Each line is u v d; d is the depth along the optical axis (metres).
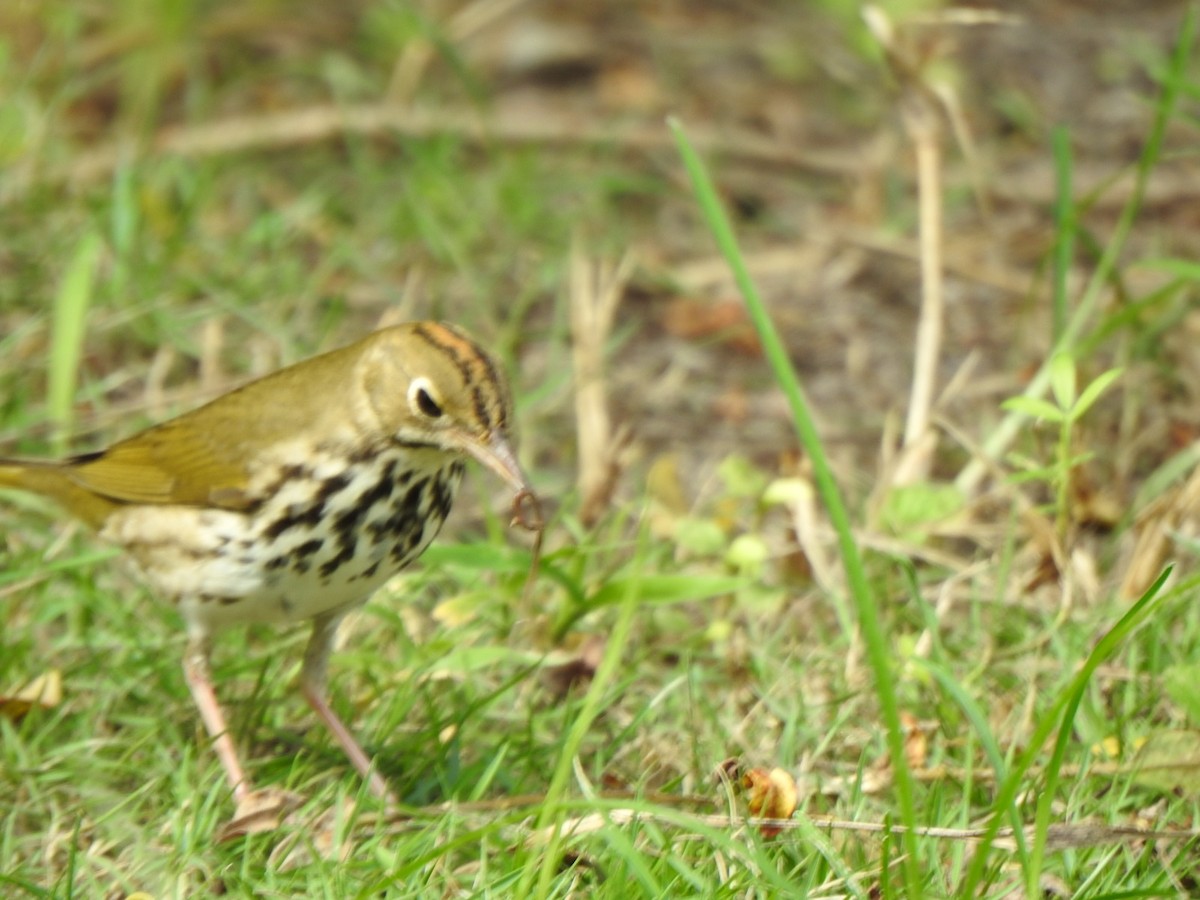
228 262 15.61
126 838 9.59
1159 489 13.16
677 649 11.41
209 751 10.33
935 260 13.58
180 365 14.74
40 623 11.38
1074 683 8.02
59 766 10.12
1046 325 15.62
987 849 8.04
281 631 11.71
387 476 9.73
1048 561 11.31
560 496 13.62
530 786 10.27
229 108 18.70
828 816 9.45
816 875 8.85
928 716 10.59
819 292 16.41
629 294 16.30
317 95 18.98
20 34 18.69
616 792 10.00
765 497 12.03
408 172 17.30
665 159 18.12
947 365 15.32
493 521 12.04
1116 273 13.62
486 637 11.39
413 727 10.77
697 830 8.23
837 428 14.57
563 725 10.57
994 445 13.20
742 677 11.08
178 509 9.96
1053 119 18.89
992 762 9.35
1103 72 19.66
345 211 16.84
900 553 11.59
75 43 18.70
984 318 15.95
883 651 7.88
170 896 9.07
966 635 11.48
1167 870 8.84
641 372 15.27
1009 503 13.05
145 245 15.78
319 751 10.46
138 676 11.02
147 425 13.84
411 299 15.51
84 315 13.35
